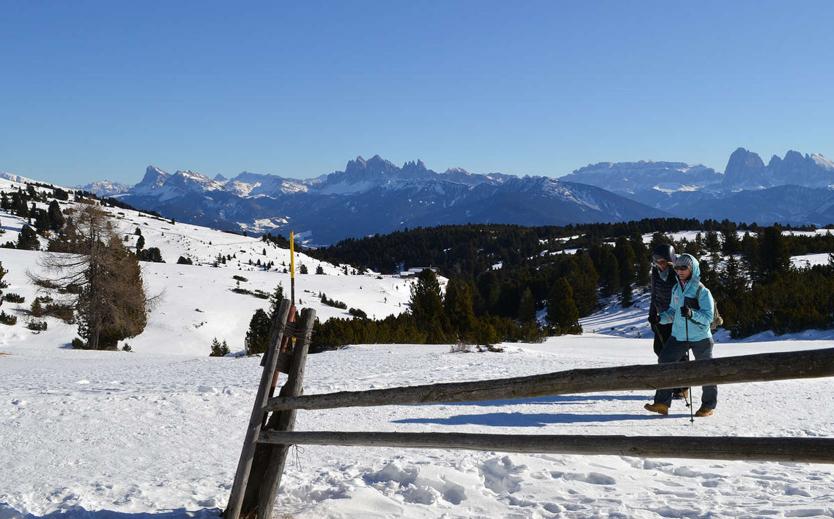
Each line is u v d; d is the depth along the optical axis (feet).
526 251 491.72
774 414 23.03
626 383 7.48
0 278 197.88
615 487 13.69
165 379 42.88
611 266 223.51
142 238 412.57
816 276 127.95
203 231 566.77
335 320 90.53
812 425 20.68
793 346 68.03
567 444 8.40
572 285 215.72
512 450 9.05
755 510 11.75
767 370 6.35
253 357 72.49
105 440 20.04
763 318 103.09
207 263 410.72
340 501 12.79
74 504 12.91
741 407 24.70
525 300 192.95
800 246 204.44
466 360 49.96
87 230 134.00
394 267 633.20
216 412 25.38
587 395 28.78
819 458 6.33
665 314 26.50
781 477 14.10
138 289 141.79
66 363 71.05
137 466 16.58
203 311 211.61
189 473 15.72
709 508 11.98
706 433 20.03
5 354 94.48
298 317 12.47
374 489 13.70
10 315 168.55
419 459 16.24
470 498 13.15
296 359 12.29
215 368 53.78
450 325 102.73
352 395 10.83
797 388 29.09
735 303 126.00
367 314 262.26
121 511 12.48
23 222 443.73
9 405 26.73
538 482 14.06
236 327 203.51
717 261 185.47
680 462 15.65
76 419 23.70
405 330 91.61
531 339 94.89
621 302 209.67
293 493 13.75
